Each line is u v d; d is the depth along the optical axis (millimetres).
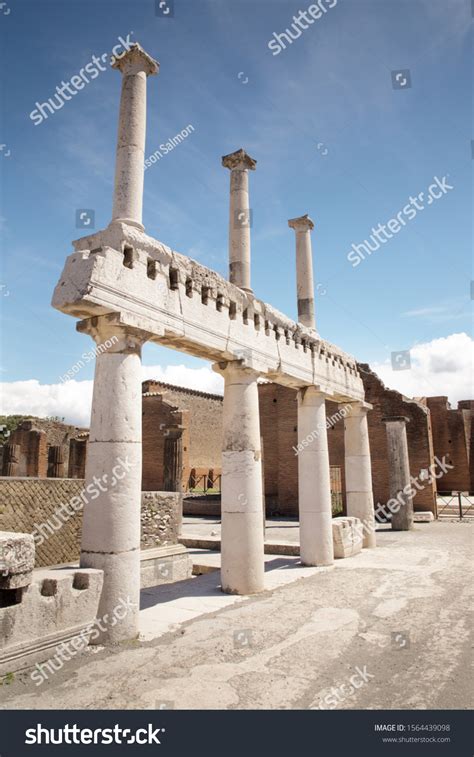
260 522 10016
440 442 39406
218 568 12836
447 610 8266
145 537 11531
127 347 7434
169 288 8430
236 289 10367
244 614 8094
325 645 6586
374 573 11430
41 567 9023
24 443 26047
